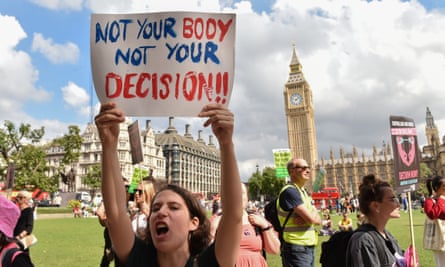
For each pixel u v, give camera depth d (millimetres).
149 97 3088
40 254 13547
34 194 40250
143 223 5809
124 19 3232
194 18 3188
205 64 3102
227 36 3143
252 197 120750
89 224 33031
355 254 3596
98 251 14391
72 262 11750
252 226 4785
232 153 2447
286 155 16953
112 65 3148
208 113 2389
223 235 2475
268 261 11516
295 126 166500
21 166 52188
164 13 3213
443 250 6582
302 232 5762
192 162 162750
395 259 3650
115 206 2680
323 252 4277
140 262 2664
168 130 161000
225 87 3059
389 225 24312
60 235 21469
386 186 3799
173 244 2477
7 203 3084
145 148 123000
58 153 116625
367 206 3844
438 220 6703
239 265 4297
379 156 171250
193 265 2525
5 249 3014
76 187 110875
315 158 167875
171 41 3160
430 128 178750
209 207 67062
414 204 69125
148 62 3141
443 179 6727
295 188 5934
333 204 62312
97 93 3111
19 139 51781
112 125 2672
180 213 2539
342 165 170375
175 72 3104
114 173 2707
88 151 114500
